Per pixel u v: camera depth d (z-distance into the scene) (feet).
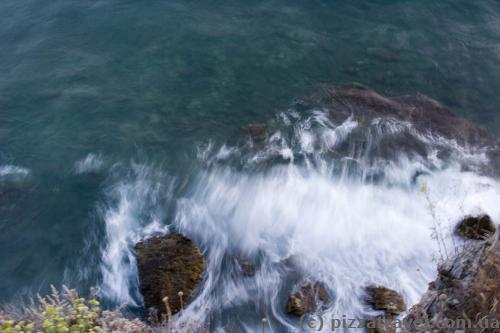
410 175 42.60
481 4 65.31
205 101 51.11
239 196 41.47
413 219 38.86
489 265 22.03
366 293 32.99
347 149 45.03
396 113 48.47
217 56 56.75
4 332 21.13
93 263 36.76
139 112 50.16
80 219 40.19
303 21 62.03
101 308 33.17
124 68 55.57
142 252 35.47
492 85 53.26
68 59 57.11
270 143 46.09
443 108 49.70
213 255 36.32
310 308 32.04
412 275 34.53
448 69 55.11
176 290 32.68
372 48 57.77
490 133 47.47
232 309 32.58
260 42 58.65
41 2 66.85
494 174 42.78
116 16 63.46
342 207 40.09
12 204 41.50
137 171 44.24
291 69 54.85
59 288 35.24
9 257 37.60
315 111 49.26
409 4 64.95
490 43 58.95
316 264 35.50
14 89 53.11
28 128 48.65
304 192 41.39
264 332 31.27
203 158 45.03
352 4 64.95
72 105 51.03
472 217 36.63
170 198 41.70
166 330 25.04
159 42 58.90
